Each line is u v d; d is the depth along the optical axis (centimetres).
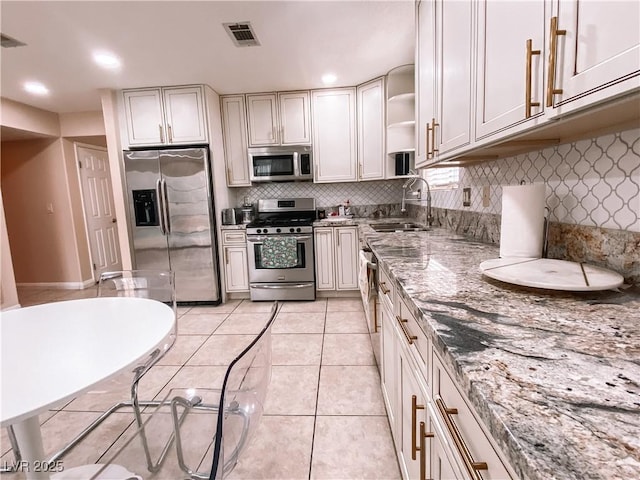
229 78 326
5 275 363
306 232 362
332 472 144
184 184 352
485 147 120
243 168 385
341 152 372
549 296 91
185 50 262
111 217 532
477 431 56
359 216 411
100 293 199
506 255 127
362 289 232
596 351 60
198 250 361
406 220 352
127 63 280
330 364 231
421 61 185
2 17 207
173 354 255
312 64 299
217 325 311
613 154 96
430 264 134
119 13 207
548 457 37
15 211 453
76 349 112
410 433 114
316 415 179
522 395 48
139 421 152
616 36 60
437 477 81
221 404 83
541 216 120
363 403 188
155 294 202
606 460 36
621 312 78
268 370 119
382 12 216
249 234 364
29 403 84
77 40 239
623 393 48
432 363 82
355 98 365
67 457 152
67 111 412
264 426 172
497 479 49
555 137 115
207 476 101
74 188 455
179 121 348
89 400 199
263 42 253
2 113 350
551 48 74
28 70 284
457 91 133
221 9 208
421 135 187
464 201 221
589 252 108
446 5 143
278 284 371
